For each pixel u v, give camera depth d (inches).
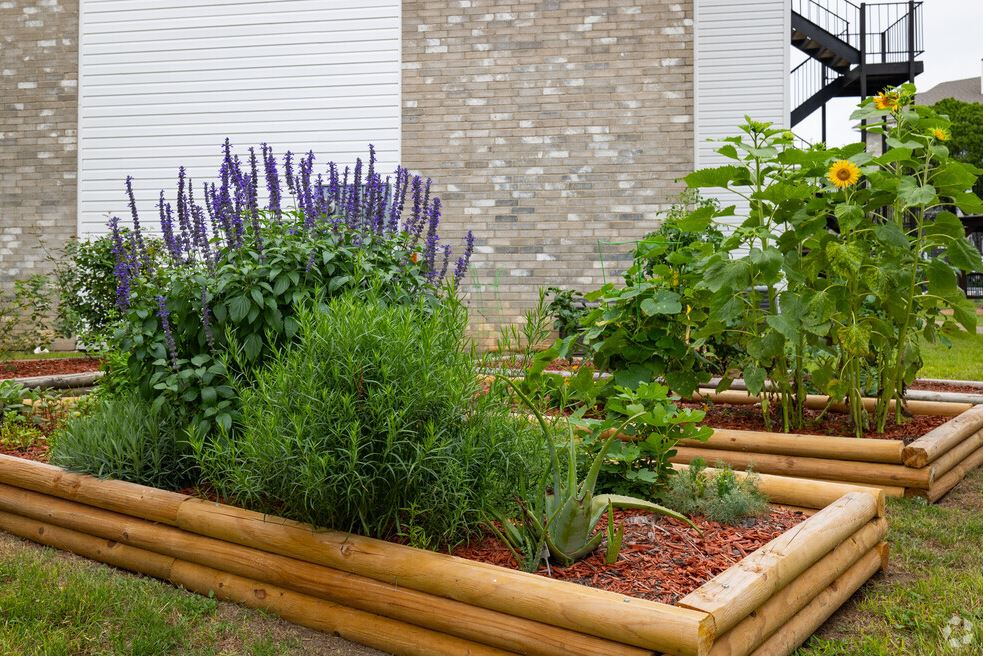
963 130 849.5
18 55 403.2
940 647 90.8
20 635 92.7
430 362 97.5
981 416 184.9
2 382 182.4
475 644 83.4
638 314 139.6
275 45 384.5
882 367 162.9
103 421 135.6
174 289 125.3
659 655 71.7
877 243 162.4
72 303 307.4
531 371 119.6
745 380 151.3
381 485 95.0
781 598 87.2
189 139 390.0
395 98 372.8
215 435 121.8
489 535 104.7
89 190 395.5
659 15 352.8
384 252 137.4
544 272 358.0
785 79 345.1
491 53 364.2
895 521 135.5
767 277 140.6
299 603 97.2
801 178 152.6
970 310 158.4
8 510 138.7
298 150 381.1
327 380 96.0
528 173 360.8
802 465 154.9
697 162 349.4
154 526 115.6
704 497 117.4
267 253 127.0
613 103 355.9
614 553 92.9
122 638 92.2
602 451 94.5
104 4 396.5
